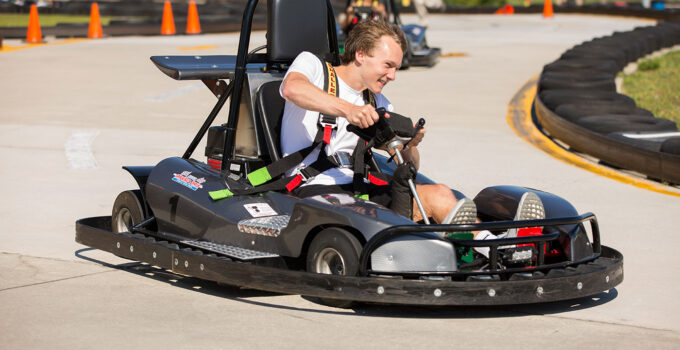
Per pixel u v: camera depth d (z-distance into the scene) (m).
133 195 6.83
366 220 5.24
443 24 37.72
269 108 6.27
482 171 11.03
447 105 16.48
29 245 7.32
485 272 5.20
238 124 6.48
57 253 7.06
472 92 18.09
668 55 26.64
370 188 6.00
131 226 6.71
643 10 43.09
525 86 19.12
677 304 5.93
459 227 5.15
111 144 12.56
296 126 6.03
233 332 5.09
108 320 5.30
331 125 5.95
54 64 21.50
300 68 5.86
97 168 10.91
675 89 19.19
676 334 5.25
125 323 5.24
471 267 5.48
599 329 5.31
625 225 8.44
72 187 9.84
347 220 5.27
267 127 6.24
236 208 6.01
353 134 6.11
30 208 8.79
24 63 21.62
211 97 17.22
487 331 5.20
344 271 5.28
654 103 17.11
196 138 6.74
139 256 6.27
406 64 21.17
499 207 6.11
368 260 5.28
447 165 11.36
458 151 12.36
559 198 6.10
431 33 32.31
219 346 4.84
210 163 6.78
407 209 5.62
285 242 5.62
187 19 30.91
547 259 5.97
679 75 21.70
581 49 20.66
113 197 9.36
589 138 12.02
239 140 6.48
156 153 11.91
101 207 8.88
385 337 5.03
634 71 22.83
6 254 6.99
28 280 6.21
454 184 10.20
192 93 17.61
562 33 32.91
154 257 6.12
